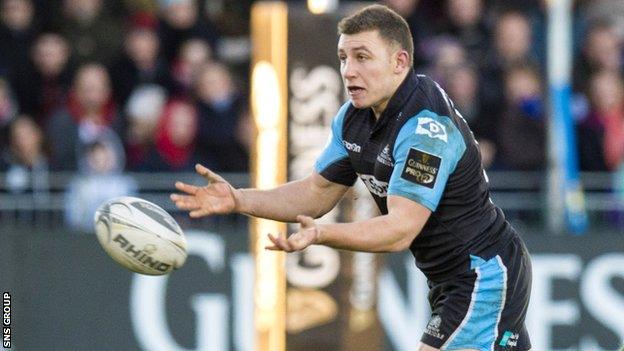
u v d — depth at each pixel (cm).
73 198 3859
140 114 4025
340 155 2273
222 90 4050
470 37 4172
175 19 4250
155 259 2170
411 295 3841
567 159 3941
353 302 3444
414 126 2106
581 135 4075
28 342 3794
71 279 3812
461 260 2208
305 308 3434
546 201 3906
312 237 1936
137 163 3984
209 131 4016
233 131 4044
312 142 3334
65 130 3947
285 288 3425
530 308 3847
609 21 4381
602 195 3925
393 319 3834
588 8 4403
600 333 3853
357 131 2200
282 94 3331
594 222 3903
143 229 2166
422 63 4162
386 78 2108
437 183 2088
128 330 3825
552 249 3844
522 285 2256
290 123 3338
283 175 3341
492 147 3994
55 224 3850
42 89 4150
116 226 2164
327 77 3328
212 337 3828
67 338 3809
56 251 3809
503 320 2241
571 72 4203
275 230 3403
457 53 4062
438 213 2180
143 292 3831
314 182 2300
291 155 3341
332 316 3434
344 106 2250
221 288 3828
